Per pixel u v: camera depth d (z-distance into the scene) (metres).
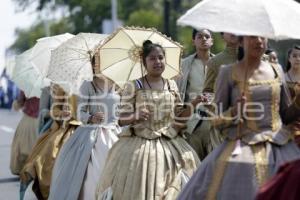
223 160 14.52
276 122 14.66
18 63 24.98
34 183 22.23
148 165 17.31
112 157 17.75
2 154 37.97
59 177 20.03
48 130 23.00
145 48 17.77
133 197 17.14
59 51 21.38
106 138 20.03
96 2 97.44
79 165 19.84
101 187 17.70
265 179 14.24
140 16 111.25
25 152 27.41
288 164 11.97
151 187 17.14
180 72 18.78
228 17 14.24
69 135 22.33
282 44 58.31
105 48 18.88
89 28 98.69
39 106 24.92
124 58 18.89
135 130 17.69
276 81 14.65
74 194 19.67
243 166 14.34
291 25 14.12
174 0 98.00
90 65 21.05
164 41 18.75
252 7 14.23
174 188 17.14
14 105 27.92
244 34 13.96
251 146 14.50
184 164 17.55
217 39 65.75
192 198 14.74
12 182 28.16
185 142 18.09
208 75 18.95
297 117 14.86
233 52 18.80
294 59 19.75
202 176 14.78
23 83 24.66
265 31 13.95
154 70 17.59
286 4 14.45
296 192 11.60
